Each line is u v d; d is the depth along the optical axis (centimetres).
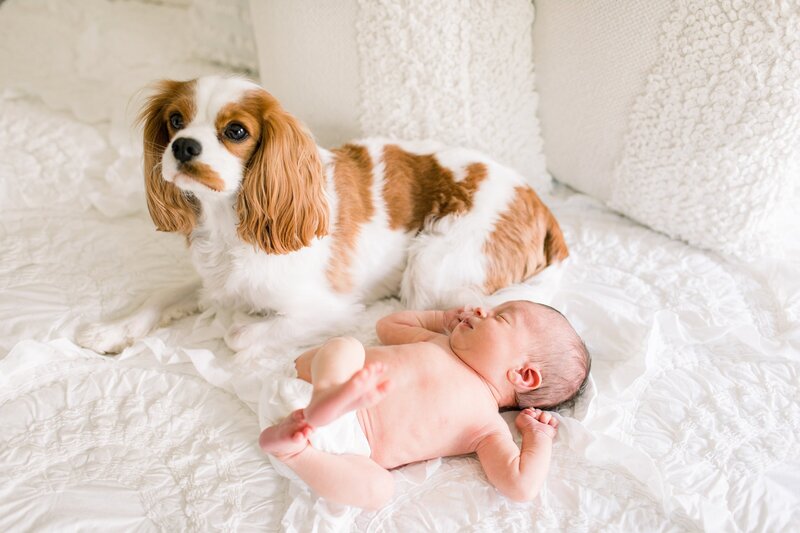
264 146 156
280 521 129
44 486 129
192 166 146
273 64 210
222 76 162
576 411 158
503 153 218
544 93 217
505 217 186
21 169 206
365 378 115
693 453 145
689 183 197
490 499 137
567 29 203
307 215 165
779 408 156
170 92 163
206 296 183
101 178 212
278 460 134
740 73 177
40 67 236
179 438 142
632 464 139
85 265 186
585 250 208
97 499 128
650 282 196
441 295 185
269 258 171
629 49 193
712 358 171
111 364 159
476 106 207
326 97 208
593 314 182
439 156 194
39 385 151
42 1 246
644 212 212
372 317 189
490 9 195
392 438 142
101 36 237
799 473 142
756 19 171
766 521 132
